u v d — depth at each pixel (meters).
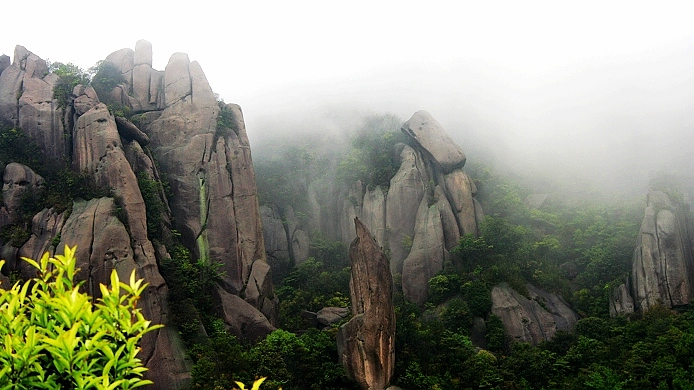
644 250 56.78
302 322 55.56
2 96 50.25
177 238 50.94
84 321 13.10
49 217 43.91
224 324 48.00
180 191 53.88
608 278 59.47
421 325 53.50
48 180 46.59
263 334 49.09
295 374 43.59
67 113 50.25
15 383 12.44
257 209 56.53
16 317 13.44
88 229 42.69
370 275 45.97
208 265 51.41
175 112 57.41
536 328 54.66
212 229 53.22
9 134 47.66
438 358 48.03
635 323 50.41
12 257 41.91
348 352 44.78
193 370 39.62
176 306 44.16
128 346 13.59
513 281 58.47
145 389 39.38
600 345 49.03
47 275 14.43
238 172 56.31
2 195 44.28
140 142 52.25
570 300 58.97
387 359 44.50
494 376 45.41
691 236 59.28
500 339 53.44
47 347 12.34
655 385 41.31
